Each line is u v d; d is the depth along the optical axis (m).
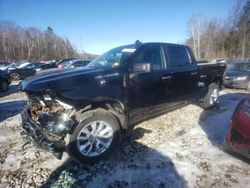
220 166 3.09
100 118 3.20
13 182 2.84
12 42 63.59
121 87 3.43
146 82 3.81
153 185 2.72
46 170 3.08
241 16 45.53
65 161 3.30
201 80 5.27
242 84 9.41
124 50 3.96
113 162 3.24
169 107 4.52
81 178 2.88
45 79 2.99
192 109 5.84
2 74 10.77
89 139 3.15
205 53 52.72
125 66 3.56
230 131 3.15
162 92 4.17
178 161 3.24
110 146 3.34
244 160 3.25
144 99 3.84
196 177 2.86
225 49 52.03
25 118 3.32
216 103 6.17
